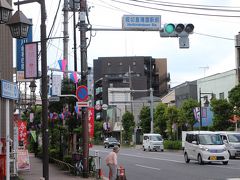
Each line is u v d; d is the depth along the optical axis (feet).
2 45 67.92
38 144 134.41
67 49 92.17
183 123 186.50
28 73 48.11
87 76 71.05
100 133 340.80
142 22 61.26
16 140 70.38
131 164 103.35
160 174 77.61
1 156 50.70
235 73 172.14
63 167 83.71
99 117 370.73
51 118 100.53
